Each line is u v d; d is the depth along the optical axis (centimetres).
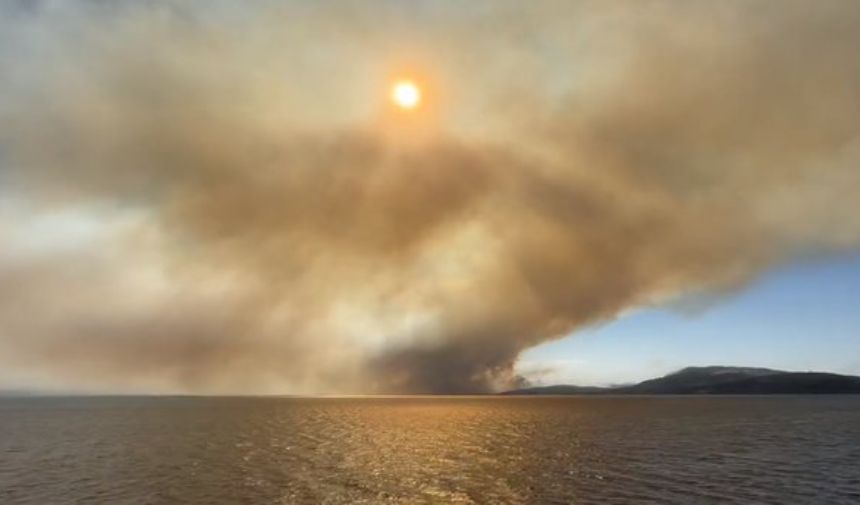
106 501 4800
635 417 16525
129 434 11156
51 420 15562
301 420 15762
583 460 7169
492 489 5272
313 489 5272
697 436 10350
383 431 11975
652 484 5441
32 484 5578
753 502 4631
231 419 16138
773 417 15875
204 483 5575
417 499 4869
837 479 5653
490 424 14112
